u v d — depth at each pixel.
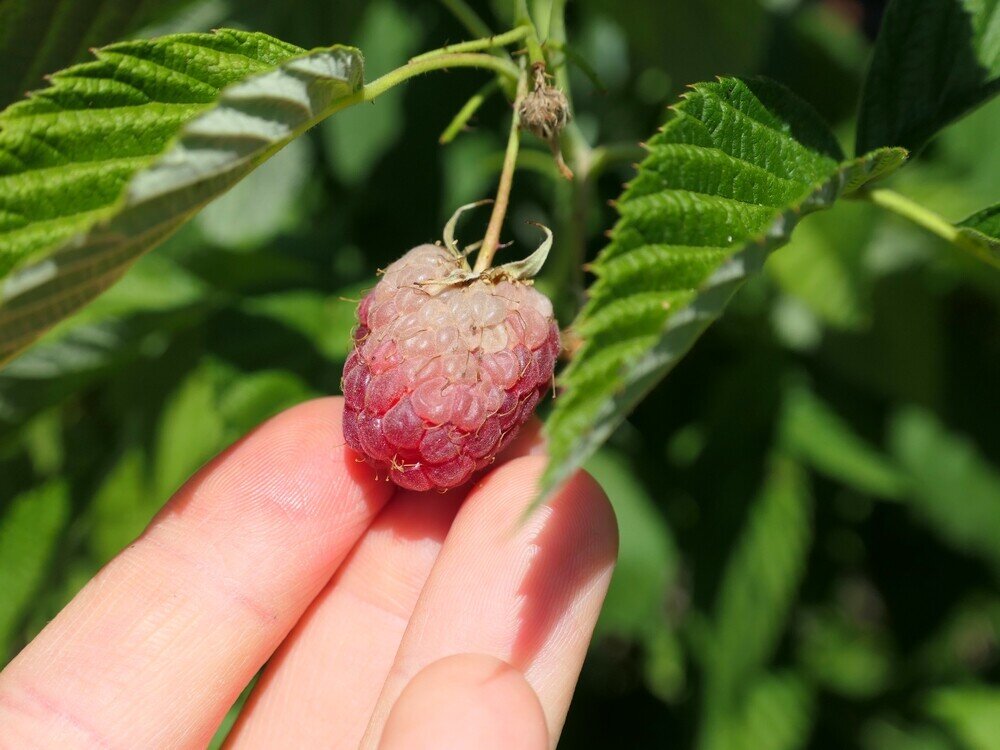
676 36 0.10
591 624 0.07
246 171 0.06
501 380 0.07
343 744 0.09
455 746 0.06
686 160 0.06
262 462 0.08
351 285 0.10
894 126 0.07
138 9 0.08
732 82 0.06
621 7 0.10
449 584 0.07
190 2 0.08
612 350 0.05
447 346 0.07
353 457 0.08
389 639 0.09
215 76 0.06
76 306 0.06
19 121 0.06
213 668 0.08
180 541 0.08
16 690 0.08
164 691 0.08
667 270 0.05
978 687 0.12
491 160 0.09
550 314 0.07
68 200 0.06
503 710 0.06
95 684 0.08
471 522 0.08
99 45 0.08
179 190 0.05
